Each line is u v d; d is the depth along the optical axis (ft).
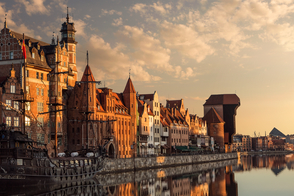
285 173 422.00
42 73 338.75
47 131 337.93
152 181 323.98
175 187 297.53
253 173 419.33
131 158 386.93
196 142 651.66
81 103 377.71
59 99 349.00
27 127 314.14
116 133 420.77
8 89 301.84
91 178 306.35
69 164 283.79
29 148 257.55
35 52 335.67
